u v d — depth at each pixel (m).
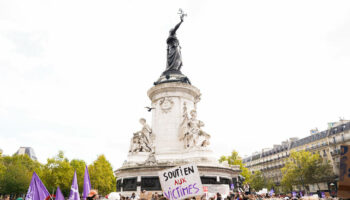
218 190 23.72
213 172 25.70
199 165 24.94
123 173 27.11
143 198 11.16
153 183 24.91
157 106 32.62
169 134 30.52
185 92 32.72
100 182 64.94
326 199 19.55
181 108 31.75
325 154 65.25
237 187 30.56
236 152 73.56
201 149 27.56
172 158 28.52
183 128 30.12
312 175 58.59
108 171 69.00
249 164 101.12
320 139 67.81
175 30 38.25
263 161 91.38
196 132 28.86
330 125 70.31
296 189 70.94
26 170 66.56
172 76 34.53
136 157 29.06
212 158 27.44
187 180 11.22
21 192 58.06
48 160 59.81
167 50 37.97
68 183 59.53
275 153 85.81
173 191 11.23
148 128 31.45
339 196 5.48
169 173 11.56
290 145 80.38
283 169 65.44
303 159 59.47
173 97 32.22
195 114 30.34
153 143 30.53
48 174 58.72
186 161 26.36
